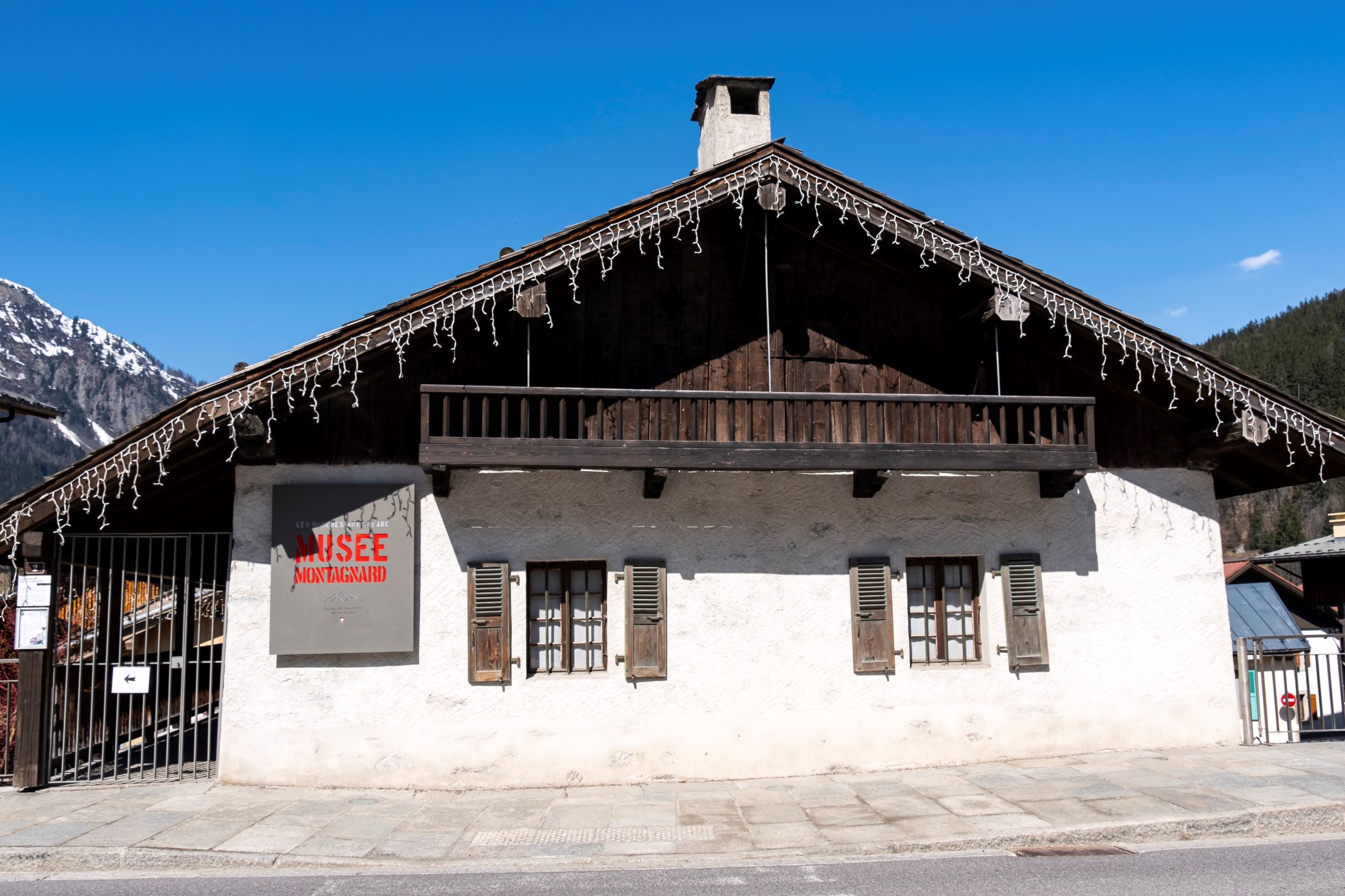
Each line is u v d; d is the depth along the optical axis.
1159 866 6.60
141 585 13.09
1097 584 10.41
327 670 9.22
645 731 9.45
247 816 8.08
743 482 9.97
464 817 8.15
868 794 8.67
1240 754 9.86
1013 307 9.51
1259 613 15.03
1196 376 9.66
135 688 9.38
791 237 10.48
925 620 10.27
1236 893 5.96
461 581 9.46
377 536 9.34
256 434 8.97
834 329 10.48
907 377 10.52
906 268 10.46
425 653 9.32
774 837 7.41
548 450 8.93
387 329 8.62
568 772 9.30
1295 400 9.67
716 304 10.34
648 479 9.51
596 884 6.37
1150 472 10.72
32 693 9.05
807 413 9.55
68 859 7.05
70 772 9.62
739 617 9.75
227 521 10.29
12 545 8.84
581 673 9.59
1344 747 10.24
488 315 9.48
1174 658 10.47
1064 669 10.22
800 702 9.72
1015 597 10.15
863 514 10.11
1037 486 10.45
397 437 9.58
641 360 10.09
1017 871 6.53
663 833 7.56
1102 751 10.18
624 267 10.23
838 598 9.94
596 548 9.66
